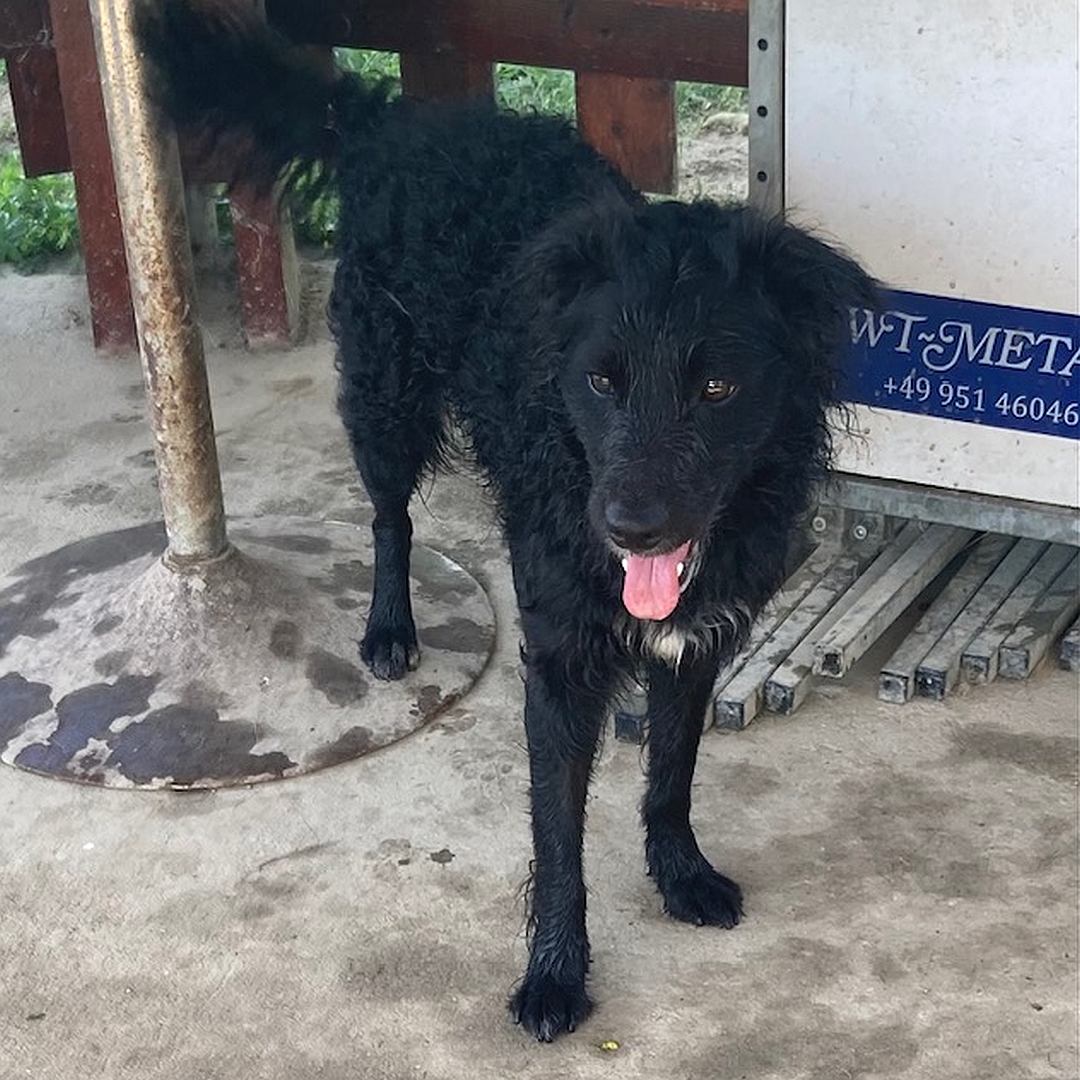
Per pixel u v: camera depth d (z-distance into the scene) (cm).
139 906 122
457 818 130
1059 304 139
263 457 187
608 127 200
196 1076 106
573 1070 106
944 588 156
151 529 169
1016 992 110
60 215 244
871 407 150
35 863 126
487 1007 111
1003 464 147
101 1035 110
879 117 139
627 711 137
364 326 135
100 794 134
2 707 143
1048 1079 103
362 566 161
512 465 113
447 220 125
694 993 112
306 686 143
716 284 99
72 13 190
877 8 135
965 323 143
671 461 97
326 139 140
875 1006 110
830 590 154
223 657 144
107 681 143
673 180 202
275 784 134
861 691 144
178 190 136
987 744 136
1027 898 118
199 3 143
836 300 102
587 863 125
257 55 138
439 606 157
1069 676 145
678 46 185
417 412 137
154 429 143
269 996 113
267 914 120
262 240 204
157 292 137
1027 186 136
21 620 154
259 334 211
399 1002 112
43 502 179
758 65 142
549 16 189
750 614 113
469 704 144
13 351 214
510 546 116
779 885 121
